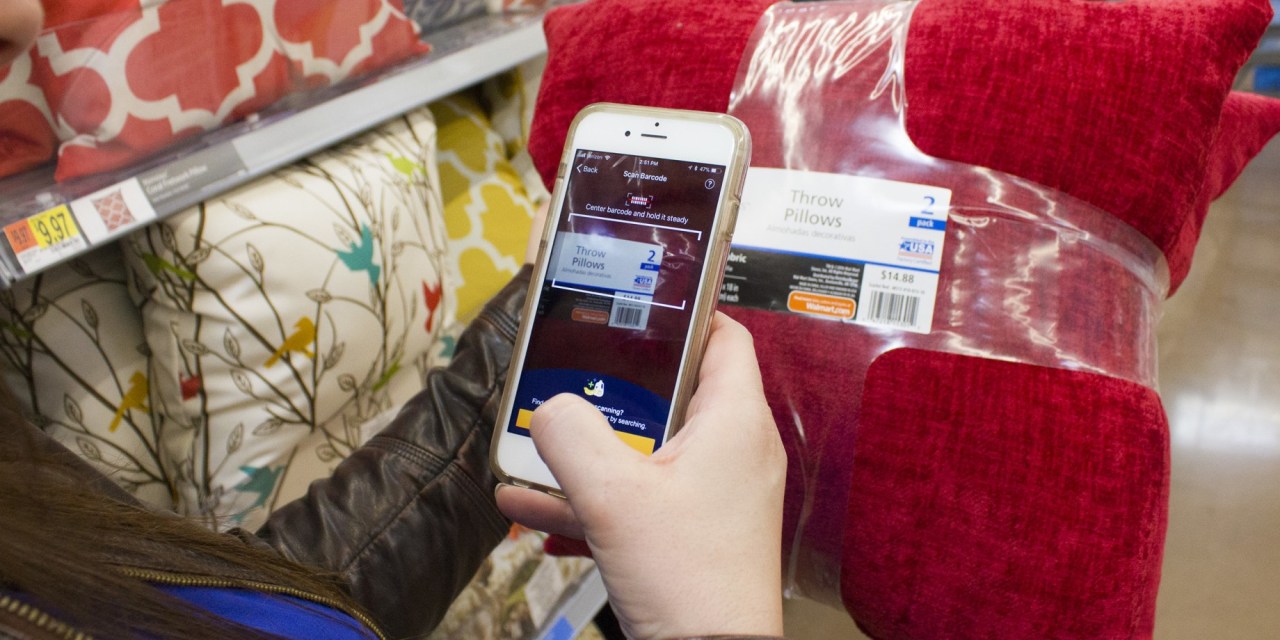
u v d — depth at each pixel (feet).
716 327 1.64
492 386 2.32
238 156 2.99
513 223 4.76
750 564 1.26
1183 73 1.96
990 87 2.01
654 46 2.36
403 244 3.57
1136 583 1.89
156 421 3.17
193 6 2.80
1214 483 4.71
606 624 4.37
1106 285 1.98
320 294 3.16
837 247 2.05
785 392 2.08
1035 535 1.87
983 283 1.97
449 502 2.19
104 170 2.73
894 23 2.17
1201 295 6.00
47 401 2.86
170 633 0.91
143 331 3.13
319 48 3.33
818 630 4.20
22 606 0.82
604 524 1.26
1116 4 2.07
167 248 2.87
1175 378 5.37
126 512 1.09
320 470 3.44
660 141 1.70
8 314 2.75
